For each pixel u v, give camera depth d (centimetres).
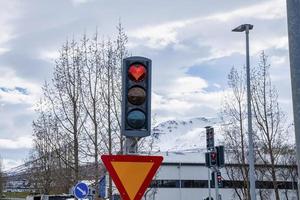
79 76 2664
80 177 2691
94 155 2577
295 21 768
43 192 4509
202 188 7544
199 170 7600
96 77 2609
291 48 767
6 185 8162
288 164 4394
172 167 7519
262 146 3331
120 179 955
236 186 4525
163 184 7456
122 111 966
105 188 2908
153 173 969
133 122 957
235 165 4250
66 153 2777
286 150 3678
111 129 2533
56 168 3775
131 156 964
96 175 2556
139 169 964
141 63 974
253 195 2583
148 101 971
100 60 2628
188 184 7525
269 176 4781
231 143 3891
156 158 972
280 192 5859
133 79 968
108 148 2514
